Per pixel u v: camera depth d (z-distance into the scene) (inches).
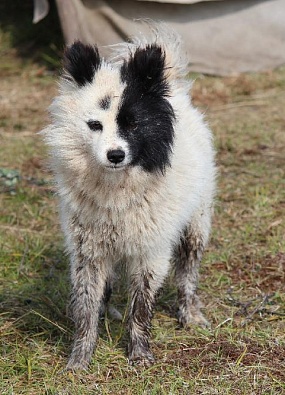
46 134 202.8
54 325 233.6
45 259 282.2
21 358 214.2
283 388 200.5
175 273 241.9
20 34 555.5
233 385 202.5
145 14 465.1
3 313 240.5
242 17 481.4
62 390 200.7
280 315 241.3
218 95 462.0
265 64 495.2
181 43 232.7
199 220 236.4
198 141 226.4
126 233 205.9
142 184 200.1
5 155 382.0
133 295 216.4
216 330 231.0
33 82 499.8
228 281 265.6
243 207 322.3
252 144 391.2
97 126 192.1
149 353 215.6
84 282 213.8
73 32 461.1
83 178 199.9
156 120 195.5
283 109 442.0
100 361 215.0
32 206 323.9
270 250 286.7
